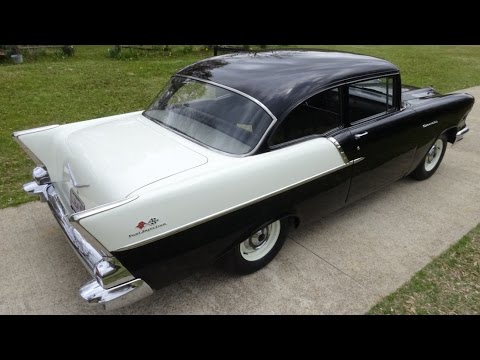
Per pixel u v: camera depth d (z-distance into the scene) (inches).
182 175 101.4
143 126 132.6
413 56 611.5
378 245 149.6
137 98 324.5
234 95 123.9
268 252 132.6
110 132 126.4
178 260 104.0
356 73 139.4
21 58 466.0
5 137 231.1
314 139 129.6
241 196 109.4
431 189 195.0
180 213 98.1
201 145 118.1
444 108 180.1
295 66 138.1
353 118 142.3
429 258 143.1
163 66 453.4
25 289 120.5
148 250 96.0
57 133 131.6
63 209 120.3
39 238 143.8
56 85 344.5
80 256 106.9
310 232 156.4
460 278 133.8
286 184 120.0
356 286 128.2
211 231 106.7
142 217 92.0
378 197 185.8
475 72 506.3
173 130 128.3
